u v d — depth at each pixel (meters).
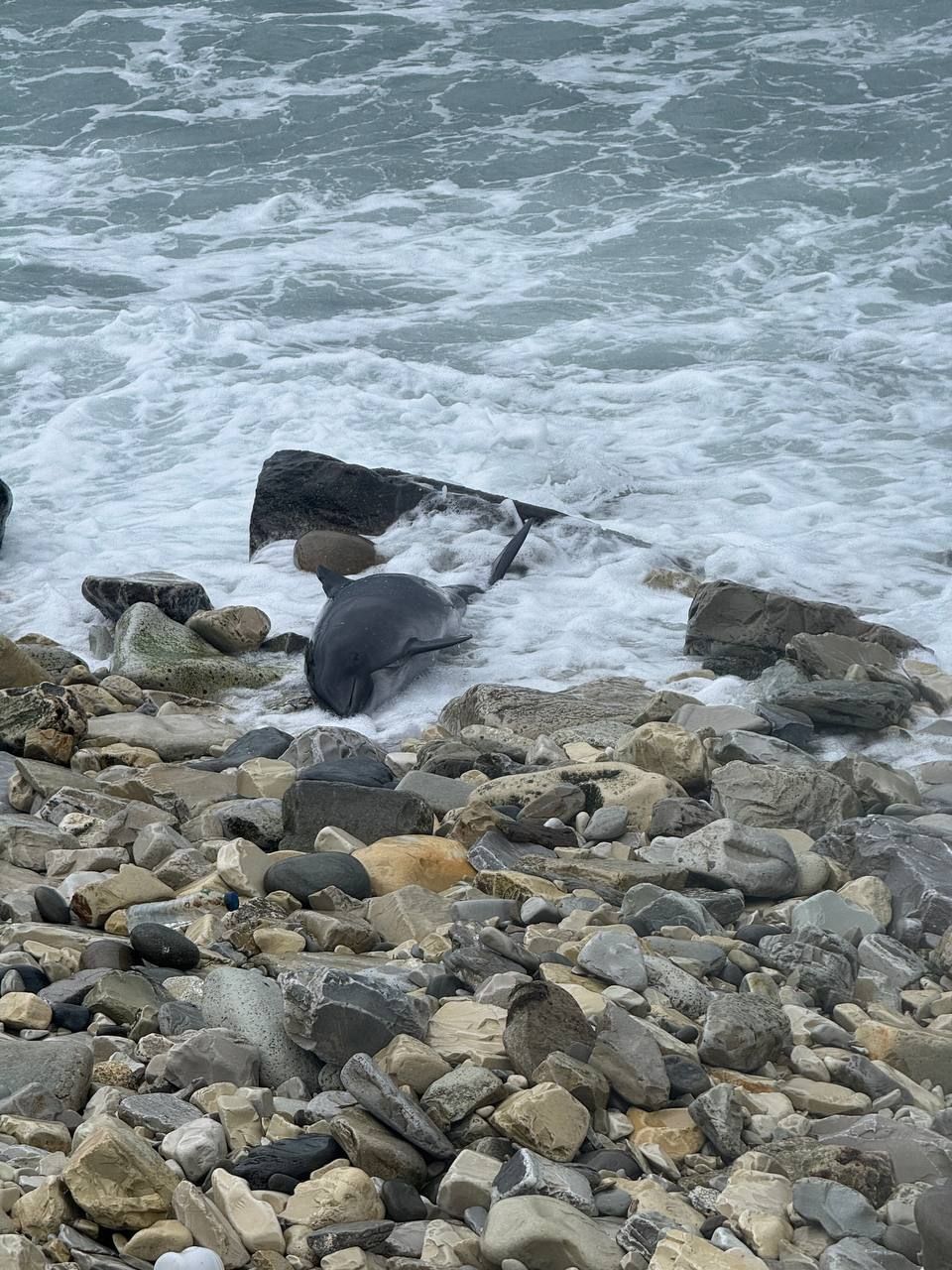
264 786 6.43
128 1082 3.90
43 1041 3.98
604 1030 4.04
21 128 21.34
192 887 5.27
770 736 7.13
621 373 13.59
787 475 11.36
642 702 7.84
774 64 22.78
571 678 8.42
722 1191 3.56
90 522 10.75
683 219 17.59
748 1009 4.30
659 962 4.62
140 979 4.39
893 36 23.77
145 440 12.37
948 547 10.08
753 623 8.52
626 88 22.16
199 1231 3.24
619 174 19.12
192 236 17.58
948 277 15.92
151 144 20.59
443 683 8.34
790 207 17.89
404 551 10.02
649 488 11.20
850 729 7.61
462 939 4.73
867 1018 4.55
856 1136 3.84
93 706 7.75
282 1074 3.97
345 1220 3.37
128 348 14.12
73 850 5.58
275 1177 3.48
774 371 13.52
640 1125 3.89
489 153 19.98
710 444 12.05
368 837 5.82
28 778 6.30
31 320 14.75
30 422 12.71
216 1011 4.12
